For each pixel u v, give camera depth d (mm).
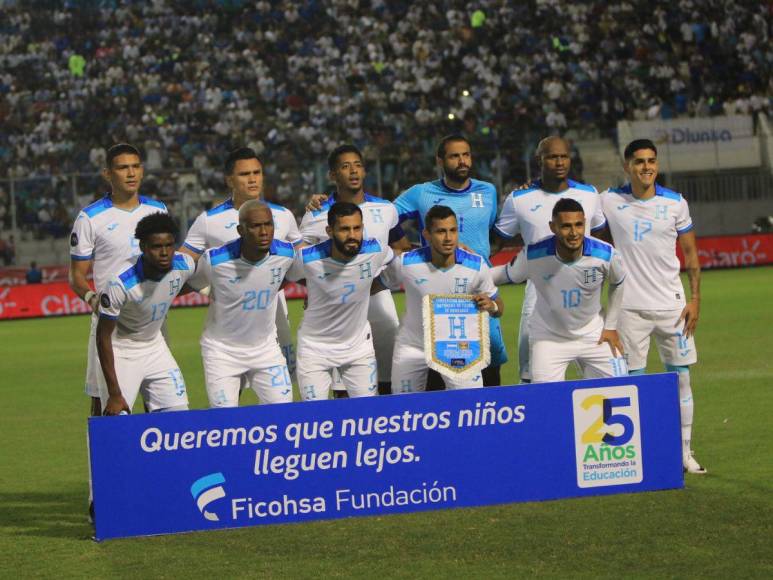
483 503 6812
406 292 7809
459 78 33969
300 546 6117
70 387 13406
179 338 18594
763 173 29766
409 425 6691
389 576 5520
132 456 6387
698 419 9625
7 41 35375
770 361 12875
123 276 6746
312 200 8344
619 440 7004
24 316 25000
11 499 7664
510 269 7867
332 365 7703
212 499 6473
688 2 35406
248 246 7082
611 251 7480
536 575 5453
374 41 35094
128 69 34625
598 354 7812
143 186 27250
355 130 31625
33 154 31719
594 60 34438
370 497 6668
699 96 33750
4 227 26859
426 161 28547
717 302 20250
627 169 8031
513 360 13922
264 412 6512
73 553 6172
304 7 36000
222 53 34844
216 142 31266
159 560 5949
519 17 35344
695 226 29609
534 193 8164
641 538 6051
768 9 35594
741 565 5504
